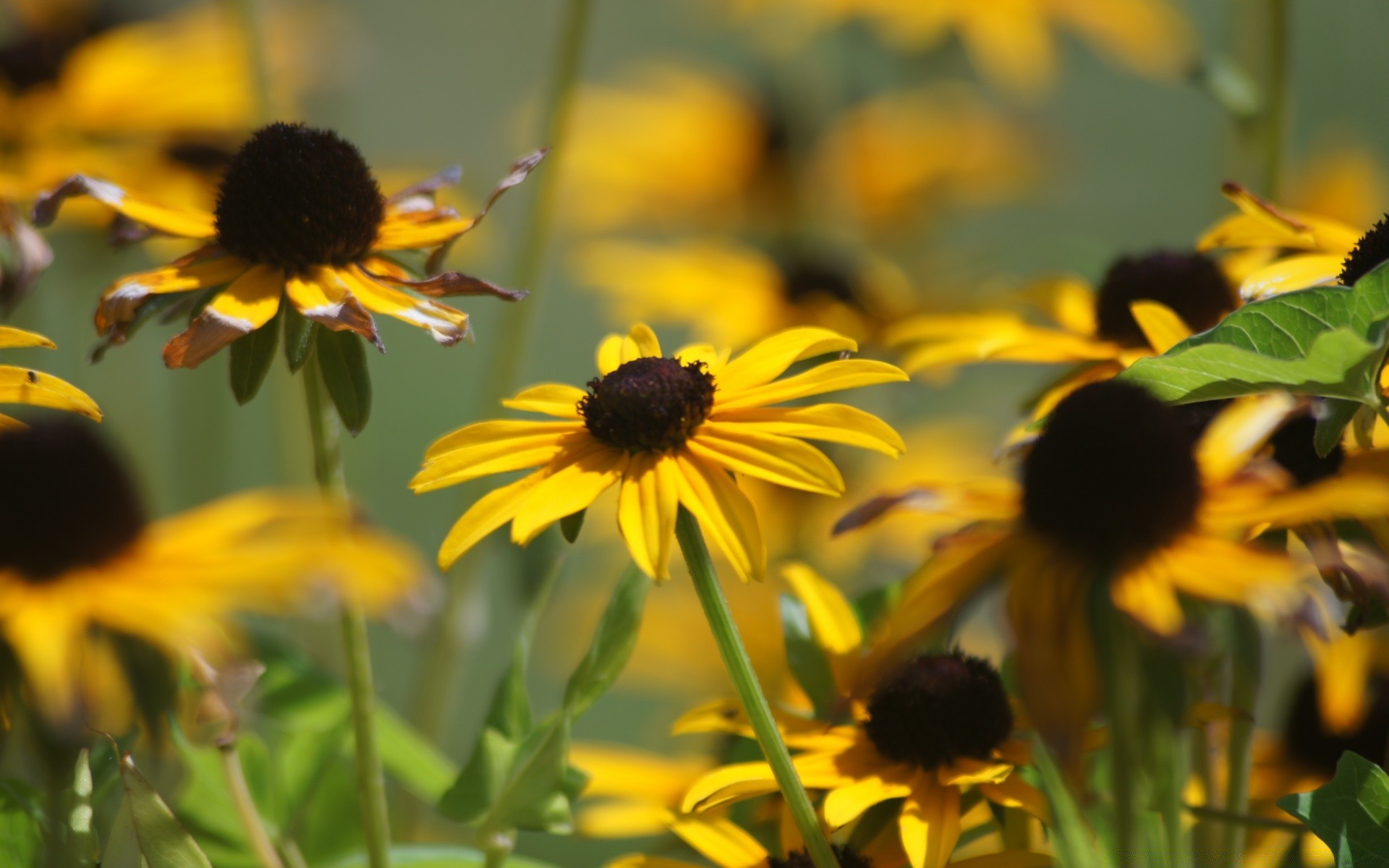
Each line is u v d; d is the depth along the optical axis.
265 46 1.19
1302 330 1.03
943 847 1.04
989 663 1.06
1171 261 1.10
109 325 1.06
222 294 1.05
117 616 1.06
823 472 1.04
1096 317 1.11
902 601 1.05
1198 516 1.04
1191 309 1.10
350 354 1.06
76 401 1.05
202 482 1.24
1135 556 1.03
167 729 1.07
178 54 1.22
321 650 1.21
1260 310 1.03
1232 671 1.05
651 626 1.22
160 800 1.04
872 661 1.04
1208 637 1.03
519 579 1.09
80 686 1.05
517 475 1.17
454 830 1.18
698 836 1.06
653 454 1.04
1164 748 1.03
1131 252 1.15
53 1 1.30
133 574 1.07
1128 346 1.10
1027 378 1.23
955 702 1.05
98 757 1.06
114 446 1.08
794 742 1.06
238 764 1.06
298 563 1.06
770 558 1.21
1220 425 1.05
